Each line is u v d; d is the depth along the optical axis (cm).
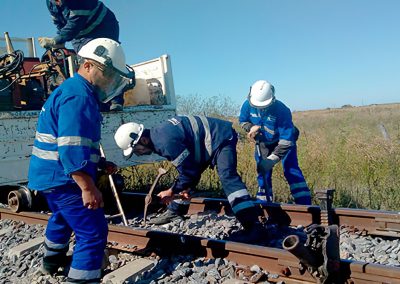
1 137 548
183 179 423
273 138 588
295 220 516
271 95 559
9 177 556
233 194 445
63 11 641
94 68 321
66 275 389
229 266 364
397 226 445
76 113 305
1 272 419
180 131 412
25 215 584
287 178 602
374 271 297
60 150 303
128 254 430
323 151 919
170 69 727
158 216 583
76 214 330
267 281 336
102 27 662
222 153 438
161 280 360
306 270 324
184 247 407
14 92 688
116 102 634
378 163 768
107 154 632
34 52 895
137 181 898
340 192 679
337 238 301
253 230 453
